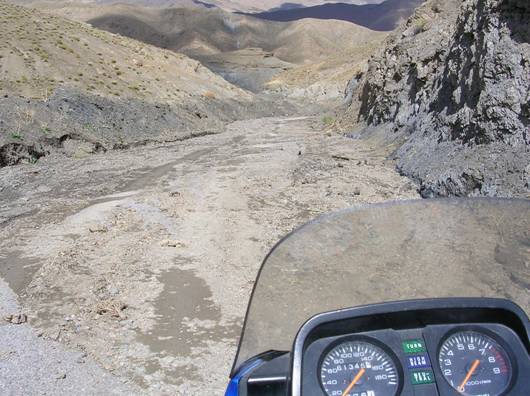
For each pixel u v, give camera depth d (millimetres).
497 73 17156
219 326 8797
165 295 10109
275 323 2811
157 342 8258
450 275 2852
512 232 3008
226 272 11344
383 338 2504
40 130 31625
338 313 2510
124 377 7230
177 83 63281
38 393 6754
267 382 2568
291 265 3004
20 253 13078
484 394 2387
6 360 7586
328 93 118438
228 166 26812
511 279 2852
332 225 3184
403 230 3092
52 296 10109
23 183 22672
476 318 2543
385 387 2393
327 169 23844
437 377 2410
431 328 2527
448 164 17969
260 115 78938
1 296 10312
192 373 7344
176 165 27625
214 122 55656
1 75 39312
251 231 14617
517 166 15172
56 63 45000
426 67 29156
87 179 23578
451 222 3107
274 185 21016
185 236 14156
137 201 18562
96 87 44781
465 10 23922
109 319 9062
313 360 2459
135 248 12930
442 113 22062
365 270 2902
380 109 34875
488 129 16734
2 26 48031
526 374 2424
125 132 39031
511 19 17719
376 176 21734
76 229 15195
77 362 7617
